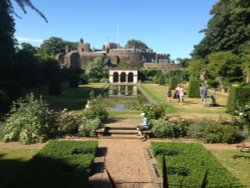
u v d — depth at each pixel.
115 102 32.06
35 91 39.69
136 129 15.46
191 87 35.28
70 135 14.60
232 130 13.96
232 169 10.12
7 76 37.91
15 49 38.09
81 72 81.88
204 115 21.39
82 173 7.81
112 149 12.37
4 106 18.59
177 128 14.75
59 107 24.20
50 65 55.09
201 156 9.40
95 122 14.91
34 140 13.34
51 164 8.34
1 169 9.66
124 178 8.80
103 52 123.94
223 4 53.94
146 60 140.50
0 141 13.50
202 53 62.25
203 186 4.38
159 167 9.23
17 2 18.02
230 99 22.27
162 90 48.69
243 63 43.34
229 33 51.00
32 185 6.86
